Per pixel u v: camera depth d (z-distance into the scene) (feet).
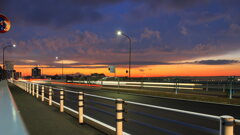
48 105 42.06
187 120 28.09
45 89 94.53
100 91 95.55
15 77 362.74
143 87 92.38
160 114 32.81
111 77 139.03
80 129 21.94
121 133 17.61
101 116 30.78
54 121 25.86
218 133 9.90
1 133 17.95
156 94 73.41
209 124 25.68
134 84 100.22
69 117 28.66
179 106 45.88
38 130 21.39
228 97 55.16
